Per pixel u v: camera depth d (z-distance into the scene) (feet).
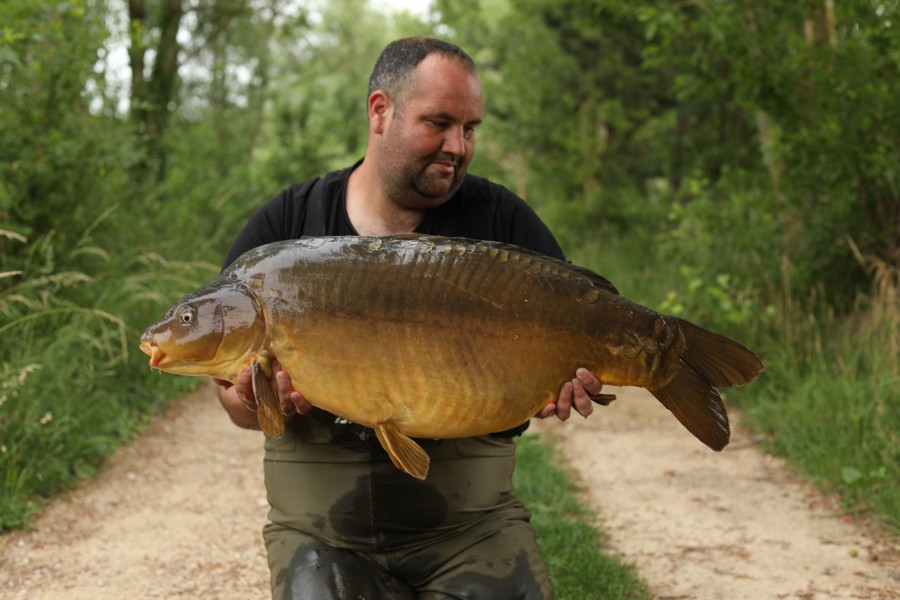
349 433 9.34
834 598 15.07
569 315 7.88
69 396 22.31
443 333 7.74
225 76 69.46
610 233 65.57
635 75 67.51
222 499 20.10
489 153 86.22
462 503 9.47
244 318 7.70
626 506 19.60
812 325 27.76
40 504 19.17
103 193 28.96
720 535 17.88
